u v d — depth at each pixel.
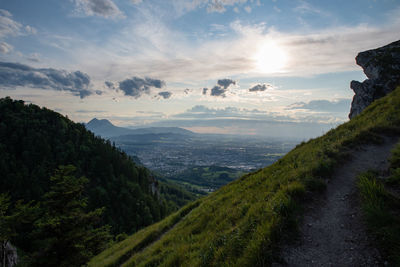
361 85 48.25
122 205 96.12
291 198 6.82
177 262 7.89
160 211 111.12
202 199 20.02
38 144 103.69
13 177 86.62
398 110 13.04
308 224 5.91
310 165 9.19
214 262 6.00
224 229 8.24
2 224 17.83
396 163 7.70
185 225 12.88
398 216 5.00
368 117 14.72
